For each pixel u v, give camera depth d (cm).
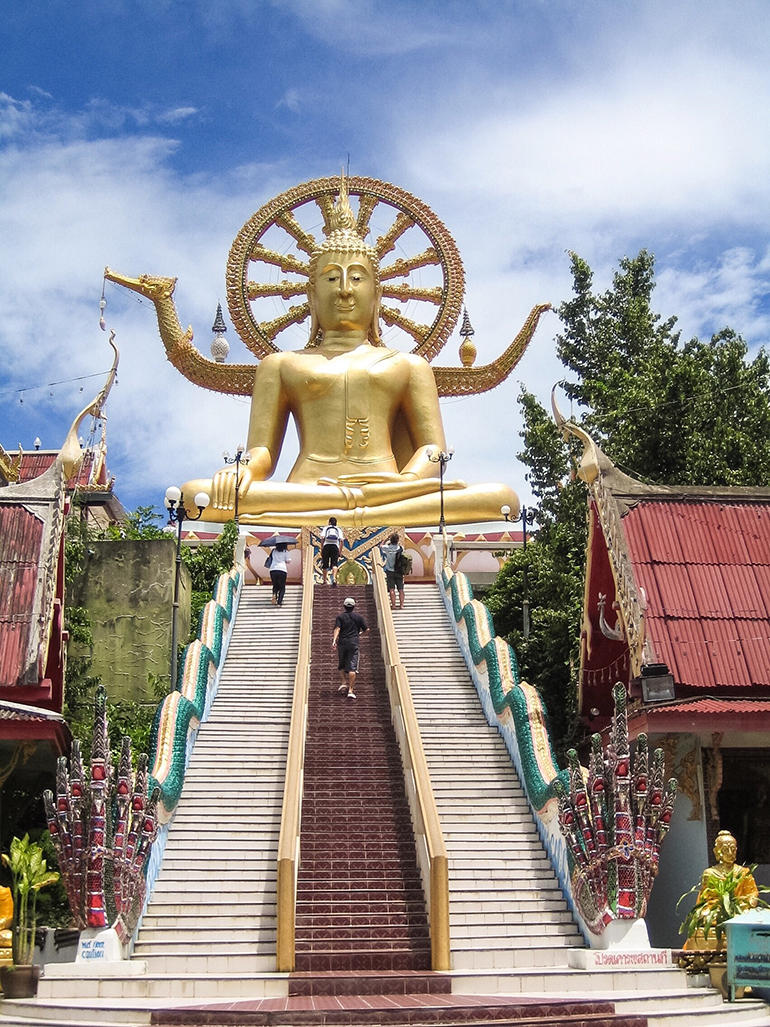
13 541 1931
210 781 1745
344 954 1377
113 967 1312
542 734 1730
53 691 2034
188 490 3003
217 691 2044
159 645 2588
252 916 1469
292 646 2239
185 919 1463
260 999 1245
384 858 1541
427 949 1407
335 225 3422
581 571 2723
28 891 1529
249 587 2581
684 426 2708
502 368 3397
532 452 3266
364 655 2144
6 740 1797
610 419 2942
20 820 1988
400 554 2431
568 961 1402
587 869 1423
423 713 1961
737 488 2000
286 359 3275
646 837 1414
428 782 1554
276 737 1869
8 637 1834
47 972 1319
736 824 1844
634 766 1429
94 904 1346
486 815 1681
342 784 1705
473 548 3048
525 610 2639
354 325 3325
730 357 3027
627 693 1858
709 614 1841
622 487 1983
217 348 3412
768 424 2888
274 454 3262
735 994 1314
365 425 3192
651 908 1873
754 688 1777
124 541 2641
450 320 3453
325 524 2939
